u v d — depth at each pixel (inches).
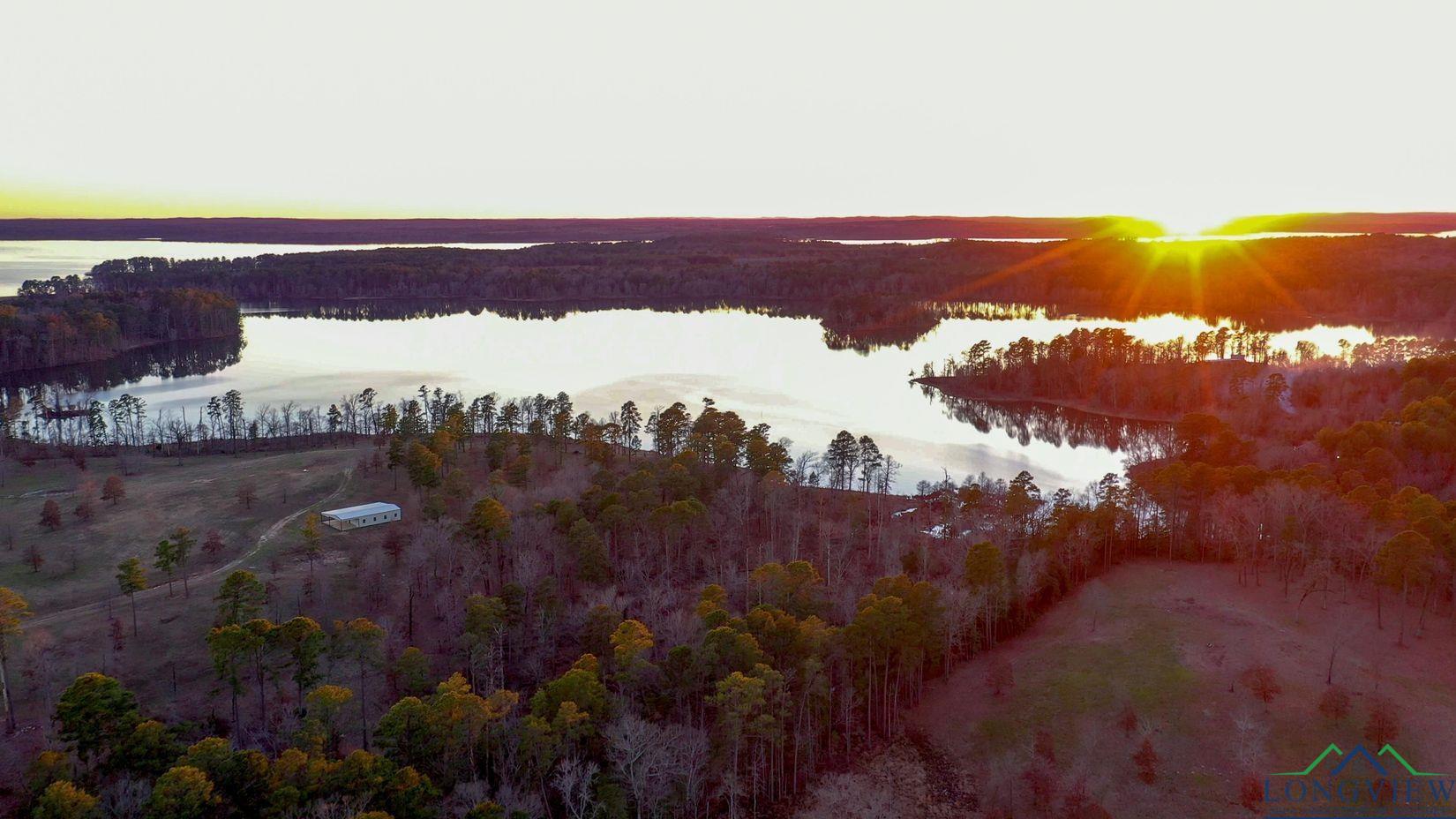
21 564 5807.1
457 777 3494.1
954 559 5620.1
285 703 4190.5
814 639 4045.3
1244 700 4087.1
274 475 7598.4
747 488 6688.0
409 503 6815.9
